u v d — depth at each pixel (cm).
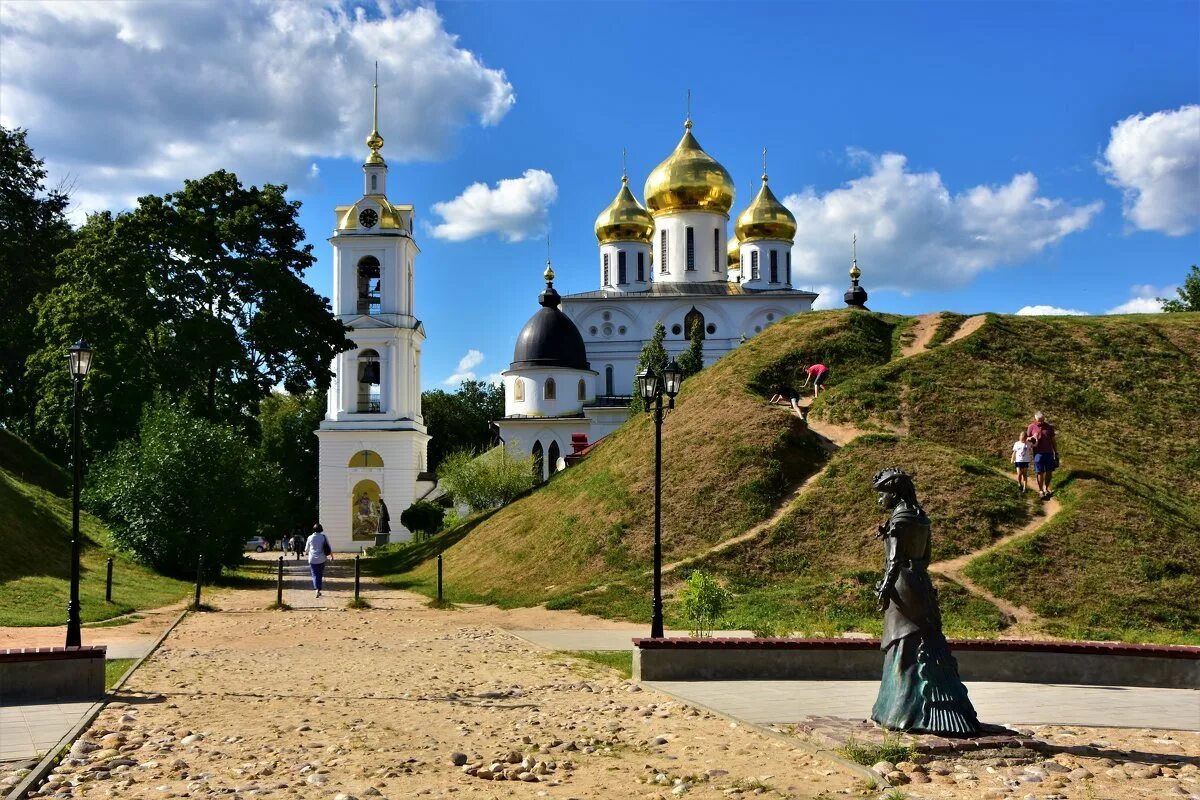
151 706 1425
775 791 992
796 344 4144
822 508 2997
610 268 8369
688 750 1173
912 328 4381
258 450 4375
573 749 1179
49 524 3738
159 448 3750
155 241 4438
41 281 6078
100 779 1023
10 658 1467
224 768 1068
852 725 1241
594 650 2070
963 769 1070
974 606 2447
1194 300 8025
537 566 3209
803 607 2512
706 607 2058
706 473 3262
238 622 2592
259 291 4562
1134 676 1708
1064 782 1023
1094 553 2625
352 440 6869
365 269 6988
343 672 1778
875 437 3288
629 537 3098
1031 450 3027
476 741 1216
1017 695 1577
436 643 2195
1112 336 4234
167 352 4294
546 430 7519
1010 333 4191
